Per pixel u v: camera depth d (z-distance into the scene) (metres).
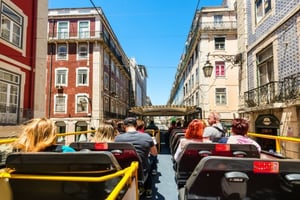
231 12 26.52
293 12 7.96
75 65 29.86
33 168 2.30
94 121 28.81
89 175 2.25
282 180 2.17
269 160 2.12
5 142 3.44
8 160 2.29
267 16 9.85
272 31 9.34
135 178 2.68
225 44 26.08
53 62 30.14
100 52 29.94
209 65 13.78
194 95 30.41
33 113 13.45
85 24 30.25
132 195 2.44
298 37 7.72
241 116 12.34
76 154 2.27
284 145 8.46
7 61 11.61
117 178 2.38
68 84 29.70
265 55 10.27
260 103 10.16
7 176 2.20
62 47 30.30
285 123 8.45
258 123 10.45
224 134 5.48
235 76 25.62
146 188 4.57
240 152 3.49
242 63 12.47
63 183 2.29
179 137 6.29
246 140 3.78
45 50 14.62
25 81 13.09
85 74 29.70
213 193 2.25
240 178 2.07
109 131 4.70
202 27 26.38
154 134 10.29
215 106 25.41
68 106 29.42
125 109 47.97
